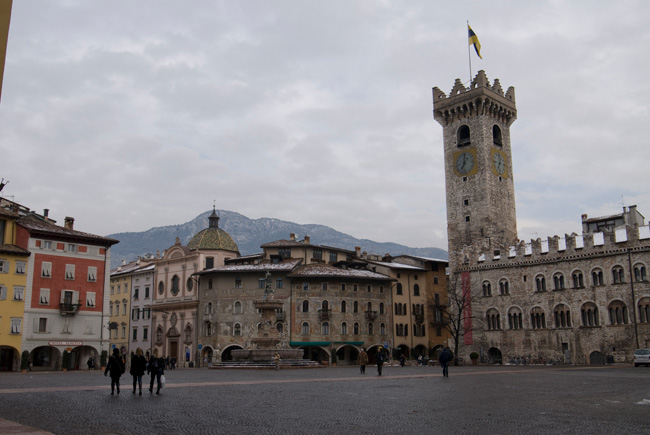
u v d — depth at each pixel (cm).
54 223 10788
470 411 2414
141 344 12750
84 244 9188
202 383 4288
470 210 12162
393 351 11538
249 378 5041
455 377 5016
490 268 10981
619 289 9244
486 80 12312
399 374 5672
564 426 1975
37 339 8475
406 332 11894
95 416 2278
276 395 3219
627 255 9212
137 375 3256
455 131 12638
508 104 12838
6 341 8156
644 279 8988
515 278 10606
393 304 11756
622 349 9094
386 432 1878
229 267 11462
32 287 8538
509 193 12569
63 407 2586
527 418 2184
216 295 11312
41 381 4716
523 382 4256
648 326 8862
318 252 12188
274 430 1927
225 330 11106
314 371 6631
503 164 12550
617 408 2498
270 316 7744
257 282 11144
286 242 12325
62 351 8688
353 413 2370
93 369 9019
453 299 11469
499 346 10662
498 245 11969
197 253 11981
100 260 9338
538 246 10344
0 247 8281
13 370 8300
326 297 11075
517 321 10488
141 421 2141
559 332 9894
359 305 11319
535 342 10181
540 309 10194
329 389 3644
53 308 8712
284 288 11056
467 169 12312
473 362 10456
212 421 2144
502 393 3269
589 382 4209
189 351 11306
